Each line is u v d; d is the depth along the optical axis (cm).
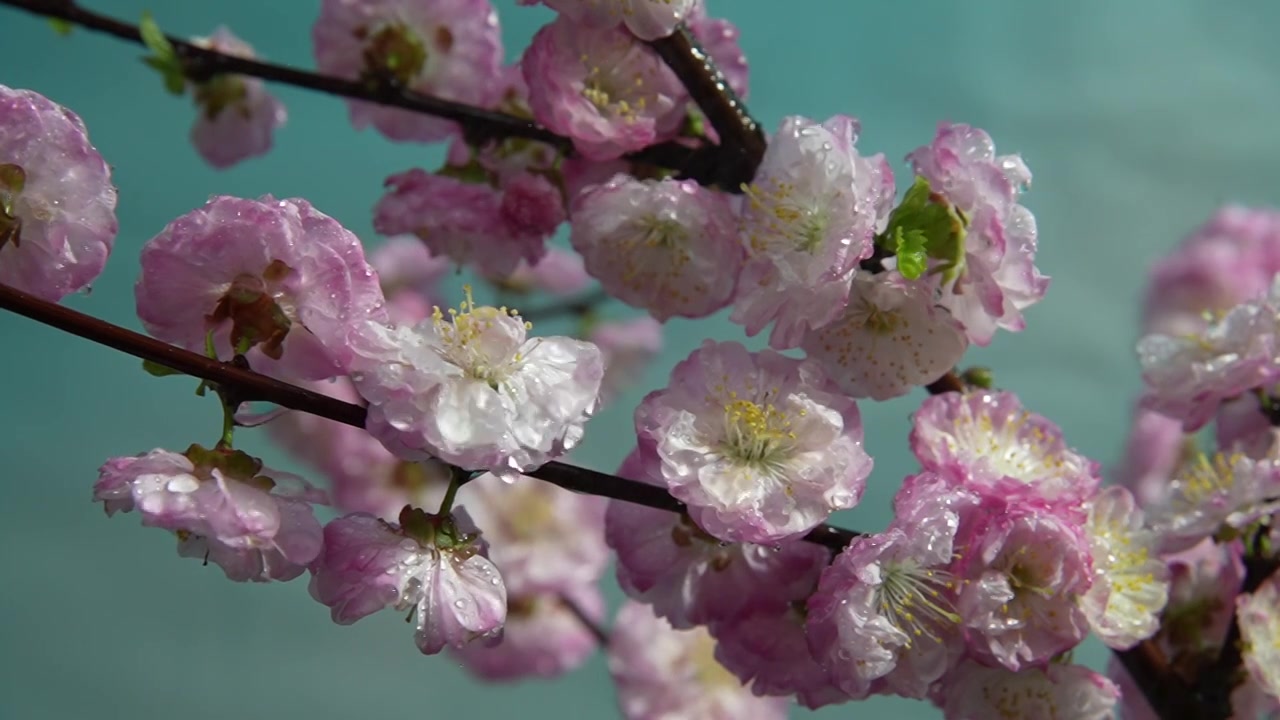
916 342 60
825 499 58
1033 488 58
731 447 58
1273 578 63
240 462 56
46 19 68
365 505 91
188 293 57
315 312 57
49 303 56
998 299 58
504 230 65
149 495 56
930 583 58
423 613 57
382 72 67
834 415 58
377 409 57
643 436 58
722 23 65
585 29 62
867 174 58
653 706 85
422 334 57
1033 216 59
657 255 61
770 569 60
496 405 57
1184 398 64
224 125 73
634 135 62
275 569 56
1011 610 59
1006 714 60
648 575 60
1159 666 63
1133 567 60
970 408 60
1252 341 64
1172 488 64
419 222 65
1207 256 99
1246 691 64
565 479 58
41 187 58
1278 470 62
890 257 59
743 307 59
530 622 94
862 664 57
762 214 59
